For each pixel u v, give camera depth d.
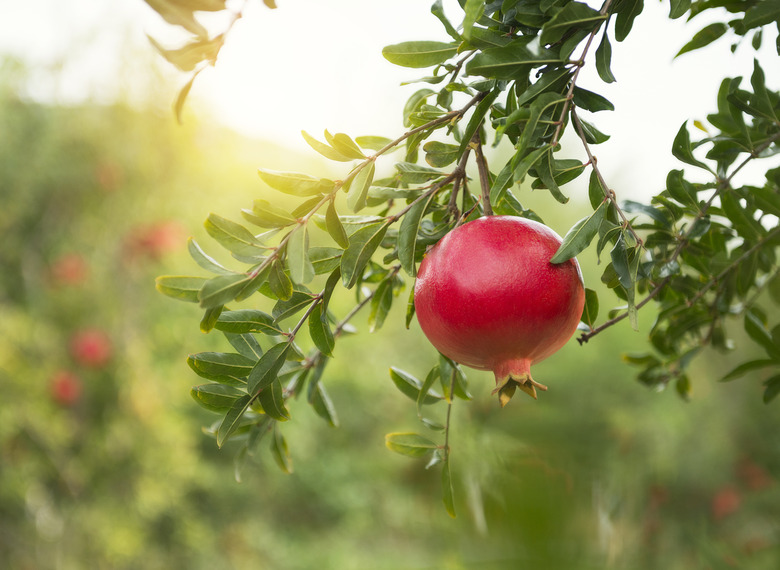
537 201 7.03
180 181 5.77
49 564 5.04
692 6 1.01
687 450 5.89
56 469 5.16
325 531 7.32
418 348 7.58
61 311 5.40
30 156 5.31
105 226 5.53
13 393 4.58
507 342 0.79
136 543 5.13
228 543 6.59
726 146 1.09
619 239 0.80
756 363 1.31
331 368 7.17
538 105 0.77
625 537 5.07
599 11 0.77
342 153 0.81
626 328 6.75
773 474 5.48
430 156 0.93
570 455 2.28
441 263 0.81
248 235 0.78
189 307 5.86
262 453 6.83
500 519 1.87
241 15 0.76
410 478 7.55
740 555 4.70
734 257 1.24
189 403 6.49
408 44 0.86
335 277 0.86
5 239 5.38
